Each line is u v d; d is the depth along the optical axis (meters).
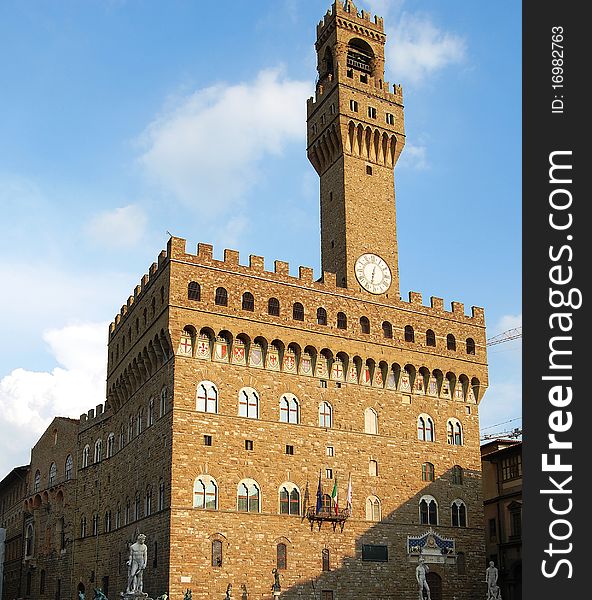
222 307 93.38
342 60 115.12
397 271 110.06
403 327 106.56
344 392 99.88
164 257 94.31
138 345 101.25
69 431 129.12
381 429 101.00
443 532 101.62
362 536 95.38
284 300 98.19
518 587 110.06
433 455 104.06
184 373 89.88
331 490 94.94
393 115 116.56
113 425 114.19
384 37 121.31
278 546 89.62
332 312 101.50
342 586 92.31
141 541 76.12
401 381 104.38
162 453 90.00
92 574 111.75
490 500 118.44
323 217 114.31
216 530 86.38
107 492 111.88
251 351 94.75
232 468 89.50
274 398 94.62
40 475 134.50
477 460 107.44
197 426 88.81
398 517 98.75
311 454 95.06
